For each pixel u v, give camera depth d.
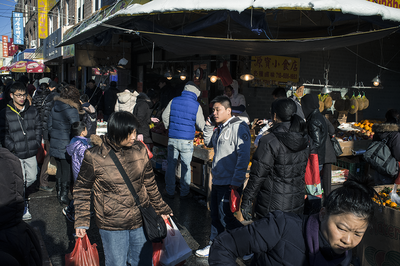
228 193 3.25
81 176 2.24
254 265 1.62
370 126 7.21
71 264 2.46
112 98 9.05
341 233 1.24
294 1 3.64
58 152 4.64
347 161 5.98
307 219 1.44
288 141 2.54
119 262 2.31
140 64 10.99
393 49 9.52
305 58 8.32
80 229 2.27
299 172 2.68
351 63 9.00
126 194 2.24
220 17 4.87
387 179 4.30
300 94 7.22
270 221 1.49
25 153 4.35
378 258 2.85
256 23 4.45
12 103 4.35
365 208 1.19
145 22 5.69
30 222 4.25
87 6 13.28
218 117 3.28
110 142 2.20
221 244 1.49
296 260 1.41
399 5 5.84
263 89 8.02
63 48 11.43
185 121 4.90
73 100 4.64
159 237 2.32
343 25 6.76
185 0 4.00
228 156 3.21
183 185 5.21
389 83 9.60
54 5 18.22
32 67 14.51
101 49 9.79
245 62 7.54
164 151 6.68
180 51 5.98
